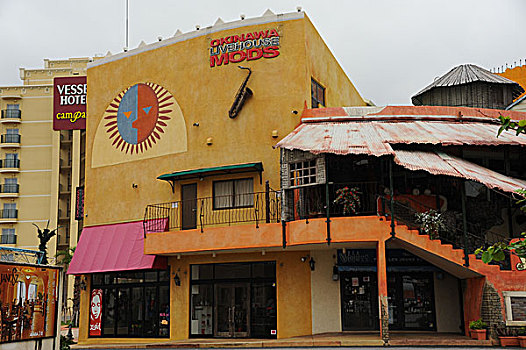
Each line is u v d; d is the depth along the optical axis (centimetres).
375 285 2267
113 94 2819
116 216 2709
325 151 1914
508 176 2136
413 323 2250
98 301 2700
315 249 2239
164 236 2336
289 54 2388
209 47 2542
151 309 2539
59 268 1516
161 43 2692
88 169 2845
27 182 5456
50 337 1464
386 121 2298
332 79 2797
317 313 2234
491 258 842
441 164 1955
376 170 2228
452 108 2355
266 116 2381
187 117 2559
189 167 2516
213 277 2406
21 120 5553
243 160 2392
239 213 2367
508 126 839
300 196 2169
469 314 2050
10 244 5353
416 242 1916
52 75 5753
